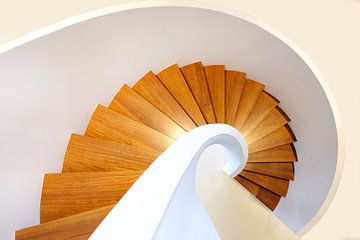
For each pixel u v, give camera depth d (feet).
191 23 8.16
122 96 7.89
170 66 8.70
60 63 6.53
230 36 8.76
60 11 6.32
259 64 9.62
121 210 2.19
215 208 5.52
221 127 7.65
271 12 8.50
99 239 1.99
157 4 7.35
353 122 9.48
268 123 10.33
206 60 9.32
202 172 7.62
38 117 6.50
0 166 6.11
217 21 8.32
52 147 6.93
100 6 6.75
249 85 10.00
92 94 7.45
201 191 6.41
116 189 6.02
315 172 10.55
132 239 1.95
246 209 5.63
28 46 5.88
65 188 6.00
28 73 6.07
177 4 7.59
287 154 10.65
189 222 3.02
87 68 7.09
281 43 8.75
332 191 9.98
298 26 8.70
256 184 10.57
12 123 6.10
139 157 6.84
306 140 10.42
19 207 6.55
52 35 6.16
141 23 7.50
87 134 7.20
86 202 6.00
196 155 3.13
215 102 9.25
